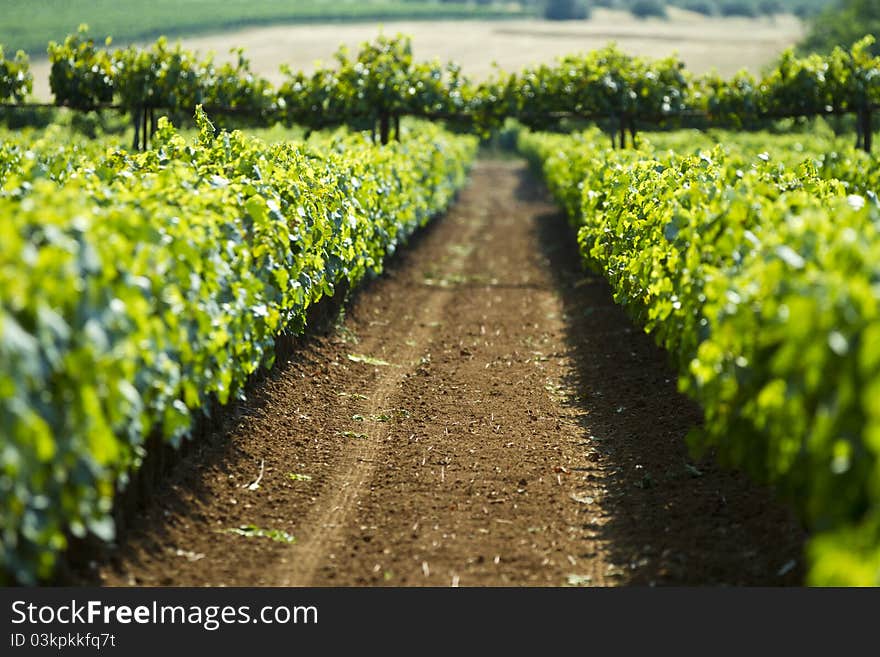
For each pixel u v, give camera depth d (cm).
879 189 2477
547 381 2017
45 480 828
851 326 754
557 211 5906
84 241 880
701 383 1095
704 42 17200
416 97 3853
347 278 2375
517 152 11256
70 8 17438
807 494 899
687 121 4034
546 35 17950
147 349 983
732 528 1172
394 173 3056
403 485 1413
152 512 1184
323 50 14088
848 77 3697
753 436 1008
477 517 1296
